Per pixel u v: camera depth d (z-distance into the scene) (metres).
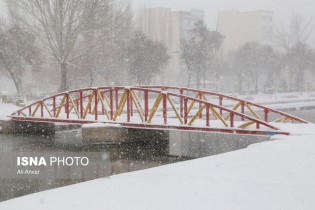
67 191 9.85
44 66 54.41
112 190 9.56
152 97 54.75
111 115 21.02
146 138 21.56
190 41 57.06
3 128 27.36
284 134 15.23
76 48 42.94
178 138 24.16
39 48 43.38
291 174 9.36
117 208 8.37
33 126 27.91
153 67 50.78
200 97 21.12
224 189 8.79
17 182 15.26
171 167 11.15
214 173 9.94
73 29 40.66
